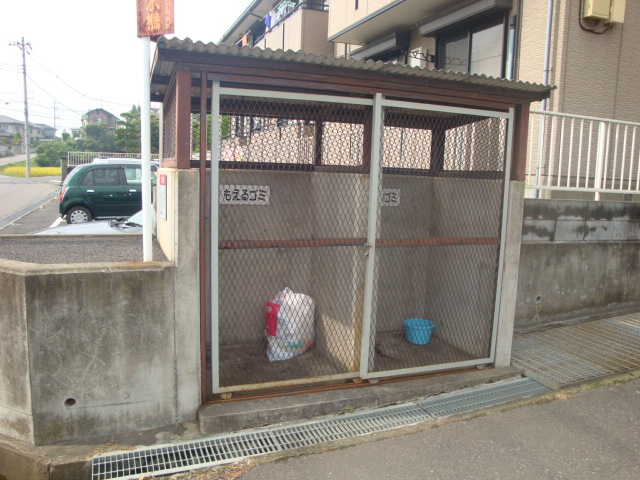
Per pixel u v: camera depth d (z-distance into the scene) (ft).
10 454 8.90
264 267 13.76
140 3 9.48
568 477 8.82
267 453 9.27
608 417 10.94
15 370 9.00
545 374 13.08
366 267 11.32
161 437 9.50
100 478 8.41
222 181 12.96
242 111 12.59
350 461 9.14
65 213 33.73
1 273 8.96
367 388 11.44
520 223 12.83
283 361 12.84
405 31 31.12
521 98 12.26
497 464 9.16
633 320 17.61
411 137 14.74
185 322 9.82
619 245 18.52
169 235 10.52
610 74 21.91
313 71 10.25
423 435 10.07
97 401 9.34
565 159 20.92
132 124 111.86
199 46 9.05
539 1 21.63
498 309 12.89
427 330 14.37
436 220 15.15
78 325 9.05
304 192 14.02
